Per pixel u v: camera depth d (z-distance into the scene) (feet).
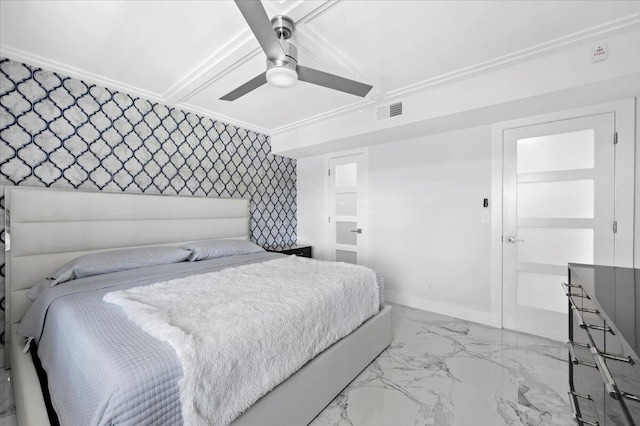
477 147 9.09
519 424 4.82
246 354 3.69
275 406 4.11
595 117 7.20
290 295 5.23
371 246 11.87
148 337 3.54
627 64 5.61
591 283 4.18
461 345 7.61
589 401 4.00
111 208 7.84
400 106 8.91
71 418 3.23
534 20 5.40
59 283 5.96
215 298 4.96
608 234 7.09
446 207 9.80
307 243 14.32
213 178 10.72
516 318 8.50
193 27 5.61
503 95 7.04
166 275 6.64
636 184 6.75
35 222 6.63
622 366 2.81
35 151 6.85
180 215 9.39
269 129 12.35
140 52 6.48
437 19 5.38
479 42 6.09
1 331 6.40
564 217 7.73
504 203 8.62
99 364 3.04
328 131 10.93
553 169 7.84
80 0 4.86
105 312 4.34
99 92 7.83
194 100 9.11
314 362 4.94
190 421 2.93
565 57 6.25
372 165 11.76
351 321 6.03
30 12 5.13
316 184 13.87
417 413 5.08
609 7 5.02
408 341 7.84
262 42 4.51
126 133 8.37
